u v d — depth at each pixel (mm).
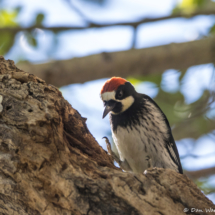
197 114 14547
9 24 15461
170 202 5762
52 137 5863
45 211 5621
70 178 5711
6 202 5762
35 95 6109
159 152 10180
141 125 10141
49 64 12570
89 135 7250
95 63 12695
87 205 5555
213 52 13133
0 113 5781
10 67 6680
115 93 10359
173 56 13055
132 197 5637
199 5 15188
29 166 5660
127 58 12852
